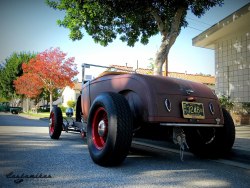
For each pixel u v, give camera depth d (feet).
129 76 11.59
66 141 18.75
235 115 34.65
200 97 11.59
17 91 119.44
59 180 8.68
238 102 35.76
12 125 37.55
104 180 8.78
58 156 12.78
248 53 34.86
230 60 37.93
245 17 30.86
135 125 11.38
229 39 38.04
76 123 17.75
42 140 19.08
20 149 14.79
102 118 11.44
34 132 26.03
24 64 94.58
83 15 31.68
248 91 34.83
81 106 16.37
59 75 86.22
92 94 14.43
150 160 12.51
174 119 10.62
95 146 11.18
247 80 34.99
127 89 11.56
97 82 13.91
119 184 8.39
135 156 13.50
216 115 11.85
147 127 11.14
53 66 86.58
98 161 10.60
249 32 34.68
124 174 9.61
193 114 11.04
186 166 11.46
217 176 9.87
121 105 10.28
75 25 33.40
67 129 19.17
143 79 10.93
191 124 10.91
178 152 15.30
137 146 17.71
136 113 11.14
